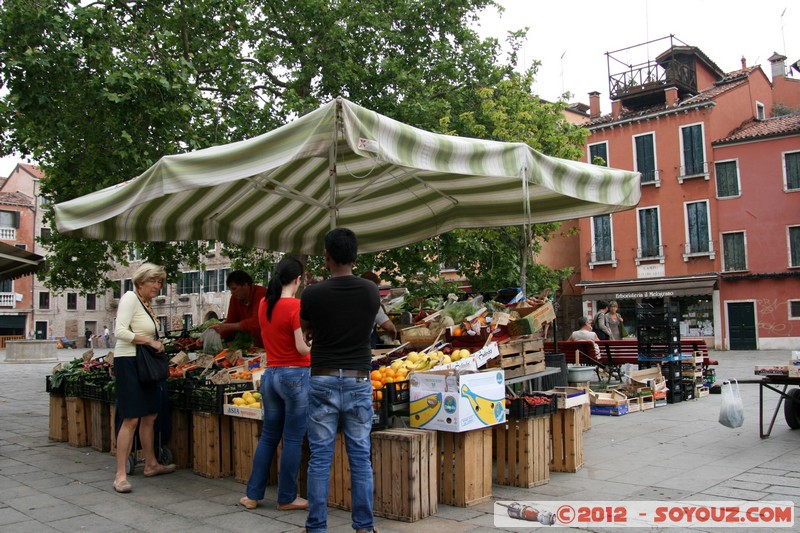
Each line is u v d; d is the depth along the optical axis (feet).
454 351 18.72
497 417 17.42
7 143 44.93
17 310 175.42
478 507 16.44
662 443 24.43
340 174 25.04
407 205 28.86
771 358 75.46
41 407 38.91
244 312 24.35
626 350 40.60
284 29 52.13
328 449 13.50
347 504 16.58
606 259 107.34
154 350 19.40
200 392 20.51
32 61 35.37
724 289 97.45
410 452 15.28
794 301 92.02
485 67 57.31
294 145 15.78
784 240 93.61
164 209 25.16
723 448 23.15
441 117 52.06
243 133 45.93
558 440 20.43
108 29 39.22
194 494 18.15
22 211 171.73
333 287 13.70
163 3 44.16
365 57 52.95
